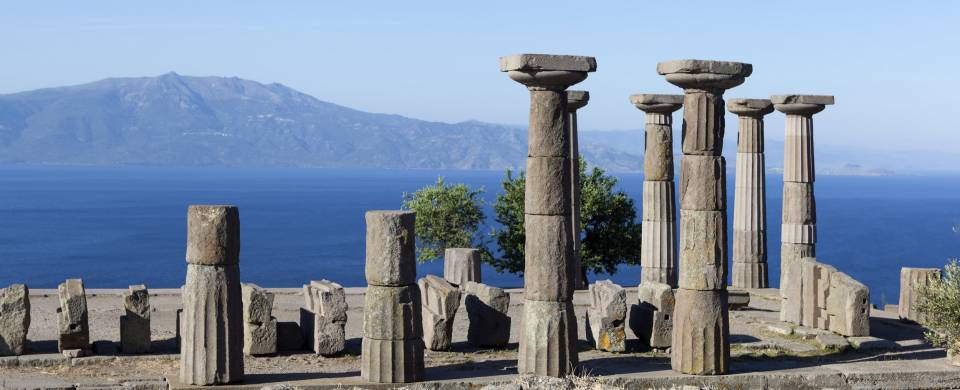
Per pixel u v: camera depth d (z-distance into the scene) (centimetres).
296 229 18125
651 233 3002
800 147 2983
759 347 2375
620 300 2284
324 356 2144
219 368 1830
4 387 1803
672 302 2306
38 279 10050
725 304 2036
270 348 2134
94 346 2147
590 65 1869
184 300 1850
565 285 1944
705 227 2017
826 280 2534
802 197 2984
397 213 1908
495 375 1966
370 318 1897
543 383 1869
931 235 17950
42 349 2102
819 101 2958
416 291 1917
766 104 3166
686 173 2030
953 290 2217
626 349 2306
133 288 2123
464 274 3166
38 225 17938
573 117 3195
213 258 1830
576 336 1967
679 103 2961
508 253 4784
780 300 3048
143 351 2122
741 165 3234
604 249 4666
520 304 3052
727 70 1967
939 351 2355
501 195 4828
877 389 2056
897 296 9712
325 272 11131
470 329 2352
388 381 1878
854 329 2416
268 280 10256
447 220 4959
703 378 1992
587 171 4891
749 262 3250
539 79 1878
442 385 1889
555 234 1931
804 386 2027
